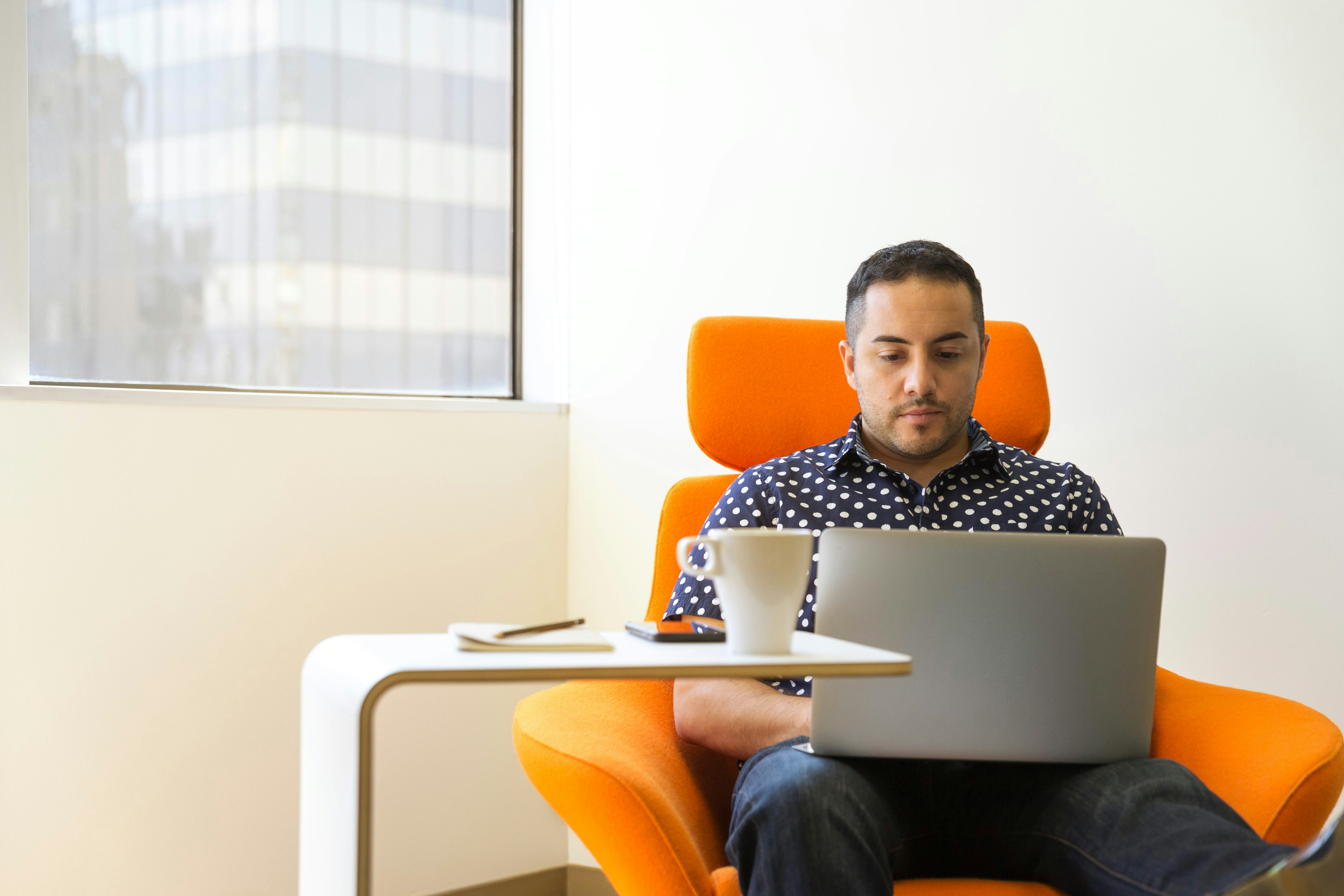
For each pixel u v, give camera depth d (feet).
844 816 3.16
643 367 7.56
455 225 7.76
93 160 6.19
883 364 4.50
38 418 5.52
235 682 6.18
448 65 7.72
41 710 5.54
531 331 8.07
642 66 7.66
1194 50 5.94
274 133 6.91
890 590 3.21
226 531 6.16
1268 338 5.75
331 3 7.15
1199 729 3.85
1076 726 3.25
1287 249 5.70
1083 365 6.30
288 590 6.40
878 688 3.23
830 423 5.07
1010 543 3.22
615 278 7.73
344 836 2.58
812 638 2.97
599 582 7.69
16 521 5.46
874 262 4.59
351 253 7.25
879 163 6.86
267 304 6.88
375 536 6.77
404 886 6.86
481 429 7.31
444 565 7.11
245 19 6.79
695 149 7.46
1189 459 5.98
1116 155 6.17
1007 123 6.48
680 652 2.65
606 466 7.69
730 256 7.31
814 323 5.22
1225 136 5.86
